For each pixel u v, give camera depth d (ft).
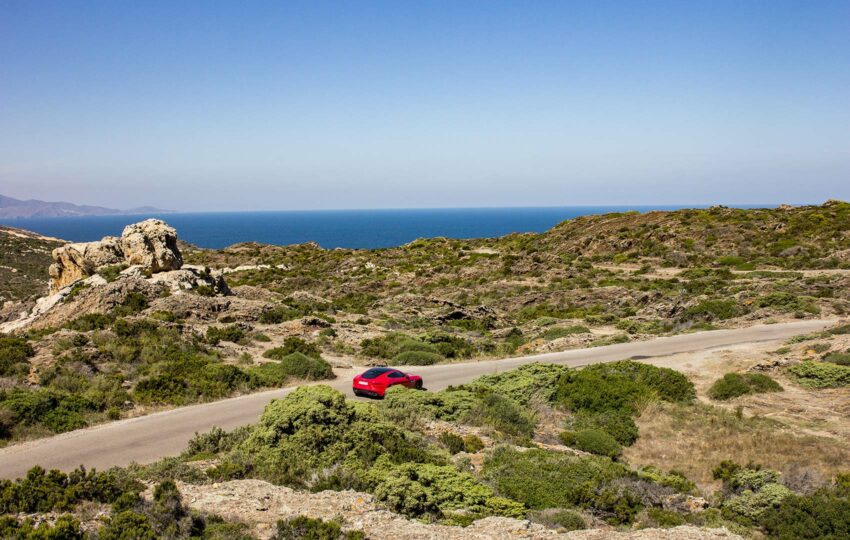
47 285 275.18
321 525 29.27
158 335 87.35
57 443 51.39
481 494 39.19
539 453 49.70
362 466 41.73
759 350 94.58
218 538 28.27
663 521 38.01
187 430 56.18
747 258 209.05
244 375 76.54
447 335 119.24
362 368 94.12
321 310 155.53
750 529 39.40
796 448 56.29
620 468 47.16
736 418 66.44
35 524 27.99
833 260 184.85
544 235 315.17
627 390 73.10
